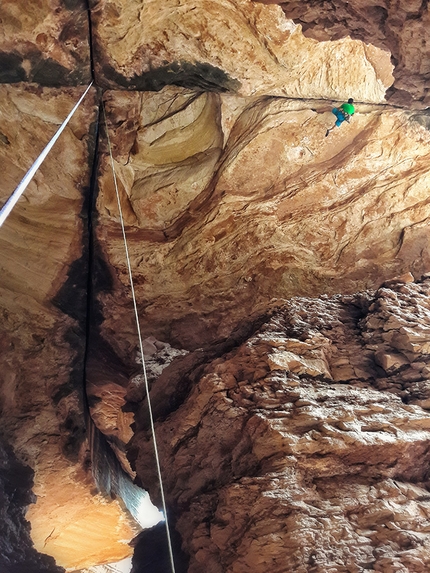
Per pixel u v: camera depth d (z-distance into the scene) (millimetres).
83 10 7129
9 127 8680
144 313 10898
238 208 10023
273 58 7590
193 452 7867
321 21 7160
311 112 9078
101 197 9828
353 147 9570
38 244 10055
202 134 9750
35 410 11180
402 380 7984
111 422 13219
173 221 10281
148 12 7105
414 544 5867
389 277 10508
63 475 11672
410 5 6801
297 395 7543
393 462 6734
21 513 11500
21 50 7414
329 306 9945
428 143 9453
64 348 11117
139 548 11828
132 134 9195
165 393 9703
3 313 10375
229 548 6477
